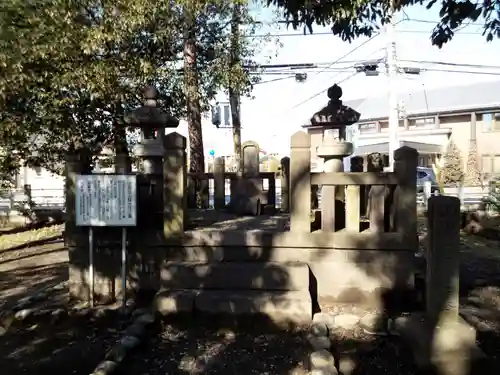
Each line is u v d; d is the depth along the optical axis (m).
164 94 10.87
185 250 5.42
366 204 6.57
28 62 7.30
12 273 7.78
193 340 4.48
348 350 4.21
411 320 4.17
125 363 3.94
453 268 3.80
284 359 4.07
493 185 13.16
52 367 4.02
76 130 9.93
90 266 5.29
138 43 9.75
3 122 8.77
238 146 14.73
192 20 9.66
